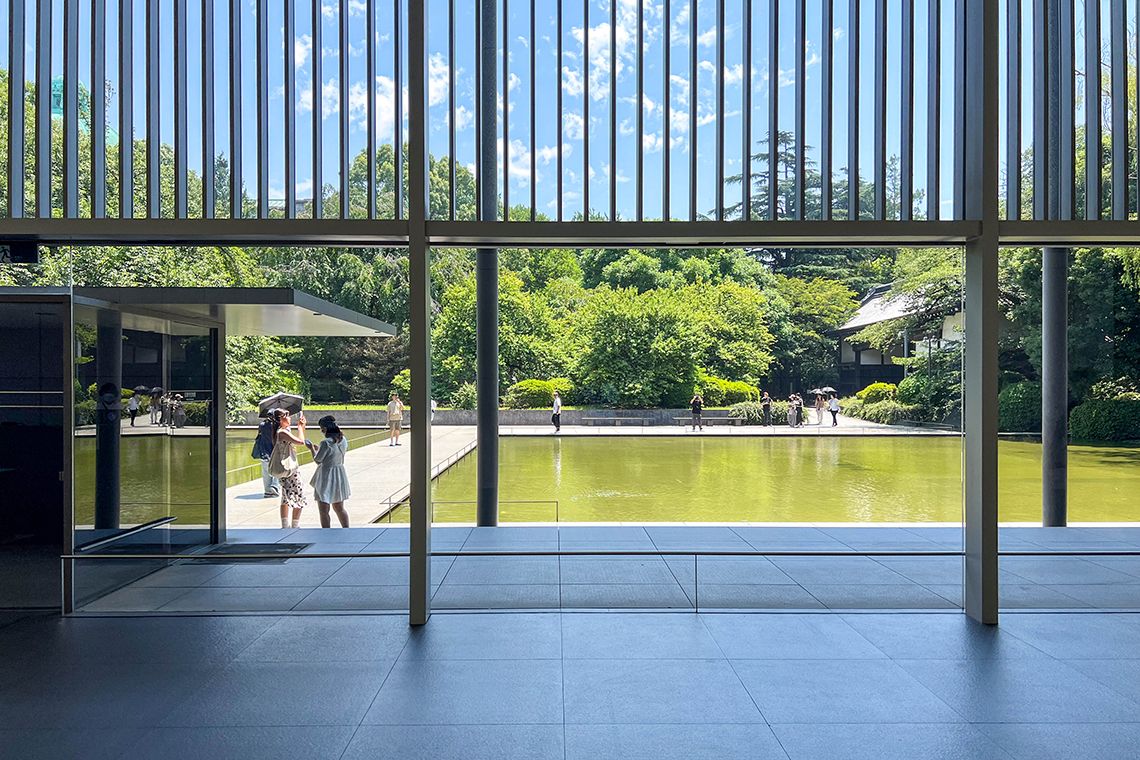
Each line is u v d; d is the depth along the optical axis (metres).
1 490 6.53
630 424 15.36
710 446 15.52
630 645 5.61
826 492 12.62
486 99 11.77
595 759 3.93
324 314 8.51
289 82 7.07
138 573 7.41
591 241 6.80
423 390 6.23
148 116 7.03
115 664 5.24
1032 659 5.31
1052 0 10.77
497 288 11.56
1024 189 12.54
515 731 4.23
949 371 15.02
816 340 16.53
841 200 15.93
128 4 7.07
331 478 10.19
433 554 8.27
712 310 16.28
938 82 6.93
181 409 8.39
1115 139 7.29
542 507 11.65
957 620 6.22
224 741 4.12
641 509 11.93
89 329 6.83
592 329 15.38
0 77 11.65
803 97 6.99
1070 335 12.42
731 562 8.11
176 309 8.00
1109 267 12.38
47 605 6.52
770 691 4.77
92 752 4.00
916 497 12.52
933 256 15.21
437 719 4.38
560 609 6.51
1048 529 10.55
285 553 7.97
